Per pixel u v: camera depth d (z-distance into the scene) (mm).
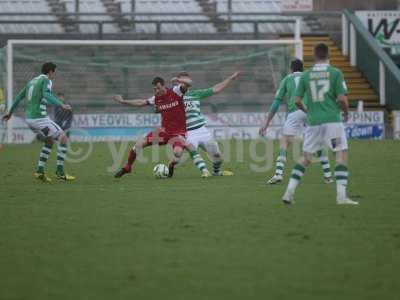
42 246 23312
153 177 43438
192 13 91688
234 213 29219
